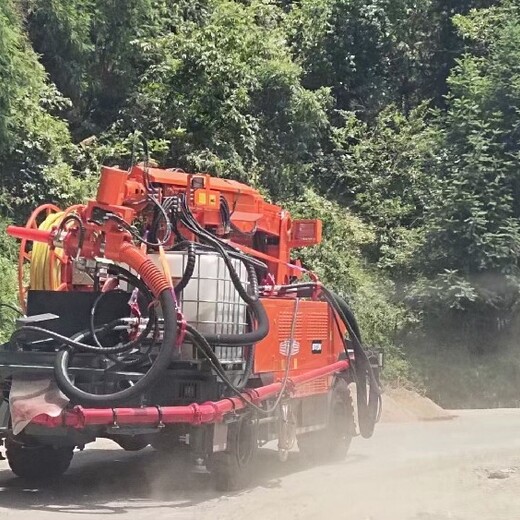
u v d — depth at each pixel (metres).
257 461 13.01
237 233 13.16
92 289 11.03
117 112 25.11
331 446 13.07
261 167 25.94
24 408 9.27
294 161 27.12
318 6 30.70
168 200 10.49
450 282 25.12
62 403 9.28
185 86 24.73
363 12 30.73
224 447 10.12
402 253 26.67
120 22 24.78
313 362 12.56
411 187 28.53
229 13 25.89
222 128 24.81
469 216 25.44
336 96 31.12
